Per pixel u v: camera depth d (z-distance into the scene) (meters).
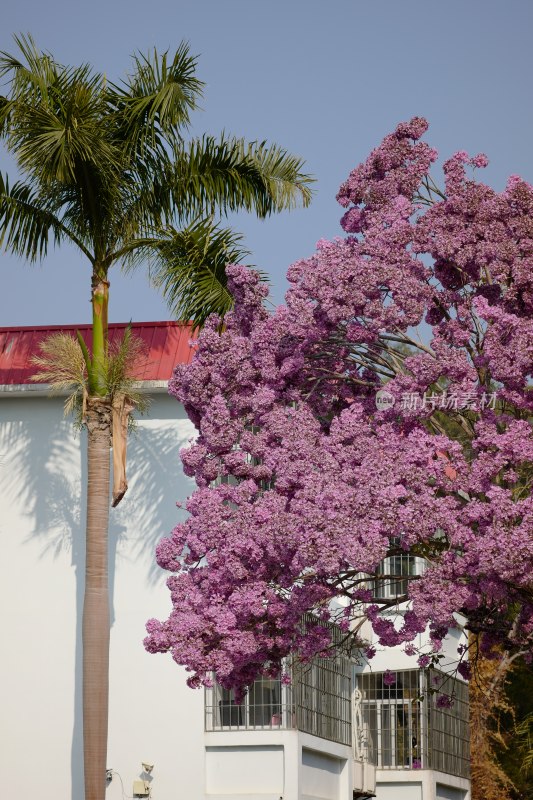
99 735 21.14
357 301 15.31
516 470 16.16
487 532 13.92
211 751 23.14
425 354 15.40
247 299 16.97
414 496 14.17
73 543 24.52
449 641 30.84
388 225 16.16
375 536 13.95
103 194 21.02
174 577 16.53
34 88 20.52
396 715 28.86
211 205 21.41
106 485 21.77
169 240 21.17
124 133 20.92
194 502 16.34
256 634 16.05
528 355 14.66
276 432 15.76
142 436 24.44
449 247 15.52
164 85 20.73
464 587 14.36
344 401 16.95
